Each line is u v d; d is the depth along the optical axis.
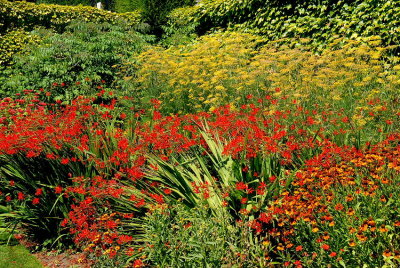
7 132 5.64
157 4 11.80
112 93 7.31
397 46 5.69
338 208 2.88
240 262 2.95
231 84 6.13
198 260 2.98
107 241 3.42
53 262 4.00
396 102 4.62
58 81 7.73
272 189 3.51
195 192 3.79
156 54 7.59
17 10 11.75
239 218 3.59
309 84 5.46
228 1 9.69
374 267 2.65
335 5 6.92
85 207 3.89
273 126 4.47
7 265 3.98
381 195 3.06
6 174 4.83
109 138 5.29
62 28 12.72
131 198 3.92
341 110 4.73
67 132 4.84
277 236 3.16
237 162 3.90
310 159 3.80
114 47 8.59
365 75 5.39
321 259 2.80
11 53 10.54
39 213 4.39
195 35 10.46
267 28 8.34
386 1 6.02
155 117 5.49
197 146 4.74
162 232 3.20
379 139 4.27
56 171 4.60
